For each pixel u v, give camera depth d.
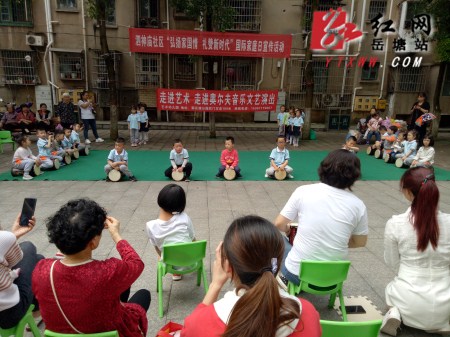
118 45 14.32
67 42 14.05
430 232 2.37
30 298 2.18
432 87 14.98
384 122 11.40
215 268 1.46
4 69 14.05
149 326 2.59
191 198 5.75
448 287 2.42
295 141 11.05
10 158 8.74
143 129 10.80
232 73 15.09
